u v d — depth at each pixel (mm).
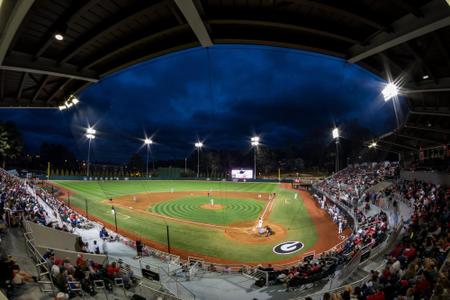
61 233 16219
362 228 20422
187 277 14992
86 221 24516
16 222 14883
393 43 7246
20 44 9039
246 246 21516
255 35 8453
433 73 11195
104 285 10453
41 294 8164
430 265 9164
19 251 11633
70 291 8867
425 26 6285
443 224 13852
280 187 65688
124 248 19453
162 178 86750
